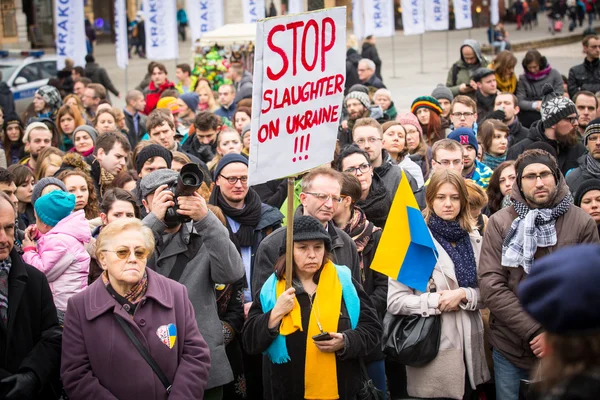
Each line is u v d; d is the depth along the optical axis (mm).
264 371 5156
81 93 15695
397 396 6160
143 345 4367
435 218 5664
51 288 5078
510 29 40875
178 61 33562
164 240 5055
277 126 4539
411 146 8375
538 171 5258
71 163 7551
